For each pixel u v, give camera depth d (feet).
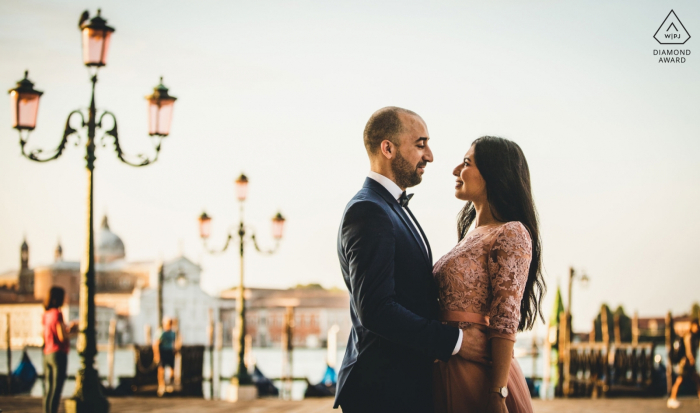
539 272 11.52
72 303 436.35
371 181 11.55
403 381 10.77
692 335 42.65
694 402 45.68
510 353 10.37
